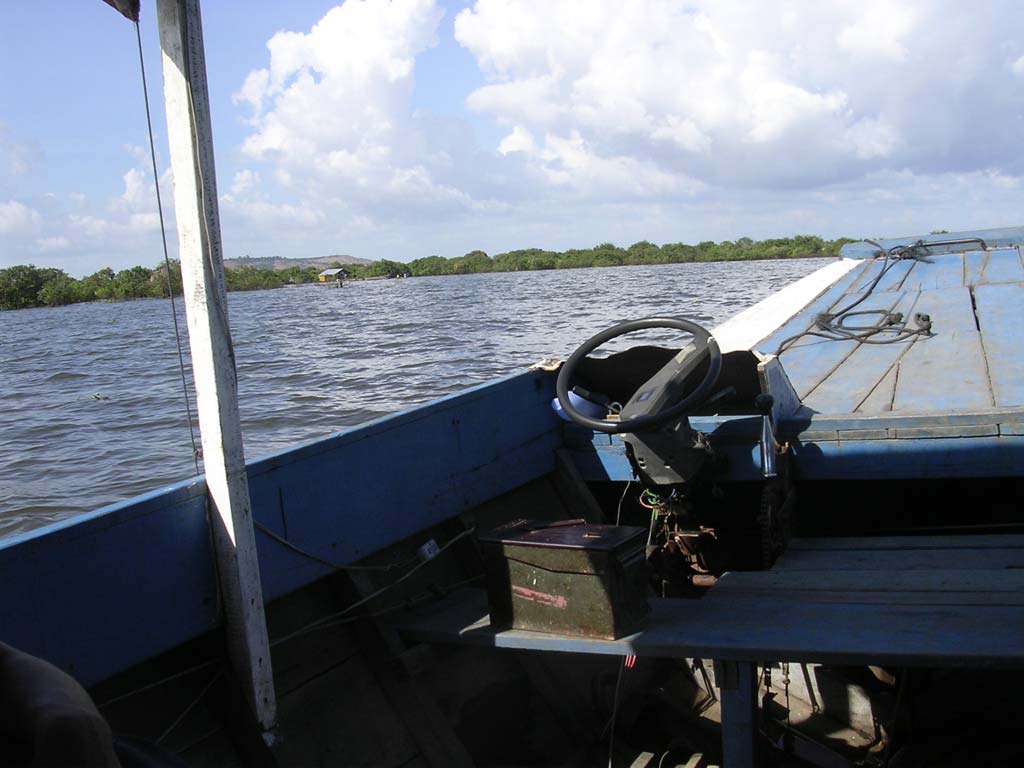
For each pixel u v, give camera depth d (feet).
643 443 11.14
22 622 7.61
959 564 10.96
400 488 11.90
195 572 9.00
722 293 100.01
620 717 11.78
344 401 41.39
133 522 8.45
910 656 7.84
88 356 73.26
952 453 12.91
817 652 8.17
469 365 51.85
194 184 8.41
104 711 8.46
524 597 9.89
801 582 10.53
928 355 18.81
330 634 10.68
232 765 8.98
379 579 11.47
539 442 14.88
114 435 37.06
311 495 10.57
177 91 8.29
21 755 3.32
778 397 13.65
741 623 9.19
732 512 14.07
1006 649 7.72
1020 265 28.66
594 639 9.28
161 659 9.04
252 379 49.01
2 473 30.83
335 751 9.66
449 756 10.05
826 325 22.35
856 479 13.57
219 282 8.67
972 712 11.07
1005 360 17.60
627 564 9.39
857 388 16.75
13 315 152.35
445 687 10.91
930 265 31.48
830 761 10.61
